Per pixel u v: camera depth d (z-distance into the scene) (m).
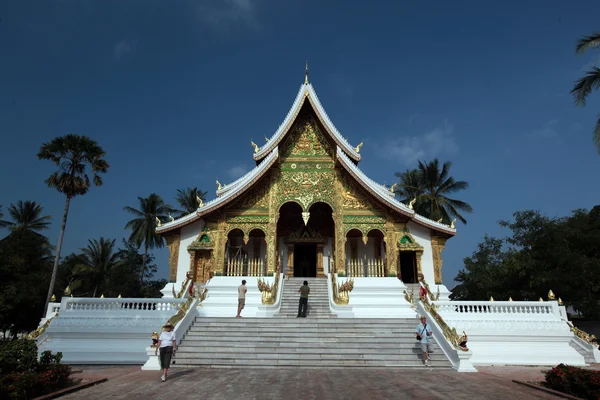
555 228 22.34
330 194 22.48
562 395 7.95
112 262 47.88
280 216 24.95
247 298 18.73
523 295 22.69
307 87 23.81
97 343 13.71
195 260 22.25
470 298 29.67
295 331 13.77
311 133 23.75
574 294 21.00
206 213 21.62
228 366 11.63
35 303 25.55
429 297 17.42
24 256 28.47
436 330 13.26
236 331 13.80
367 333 13.68
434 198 39.22
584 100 16.16
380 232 23.08
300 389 8.41
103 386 8.85
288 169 23.00
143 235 47.69
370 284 19.59
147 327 13.92
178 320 13.34
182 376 10.13
